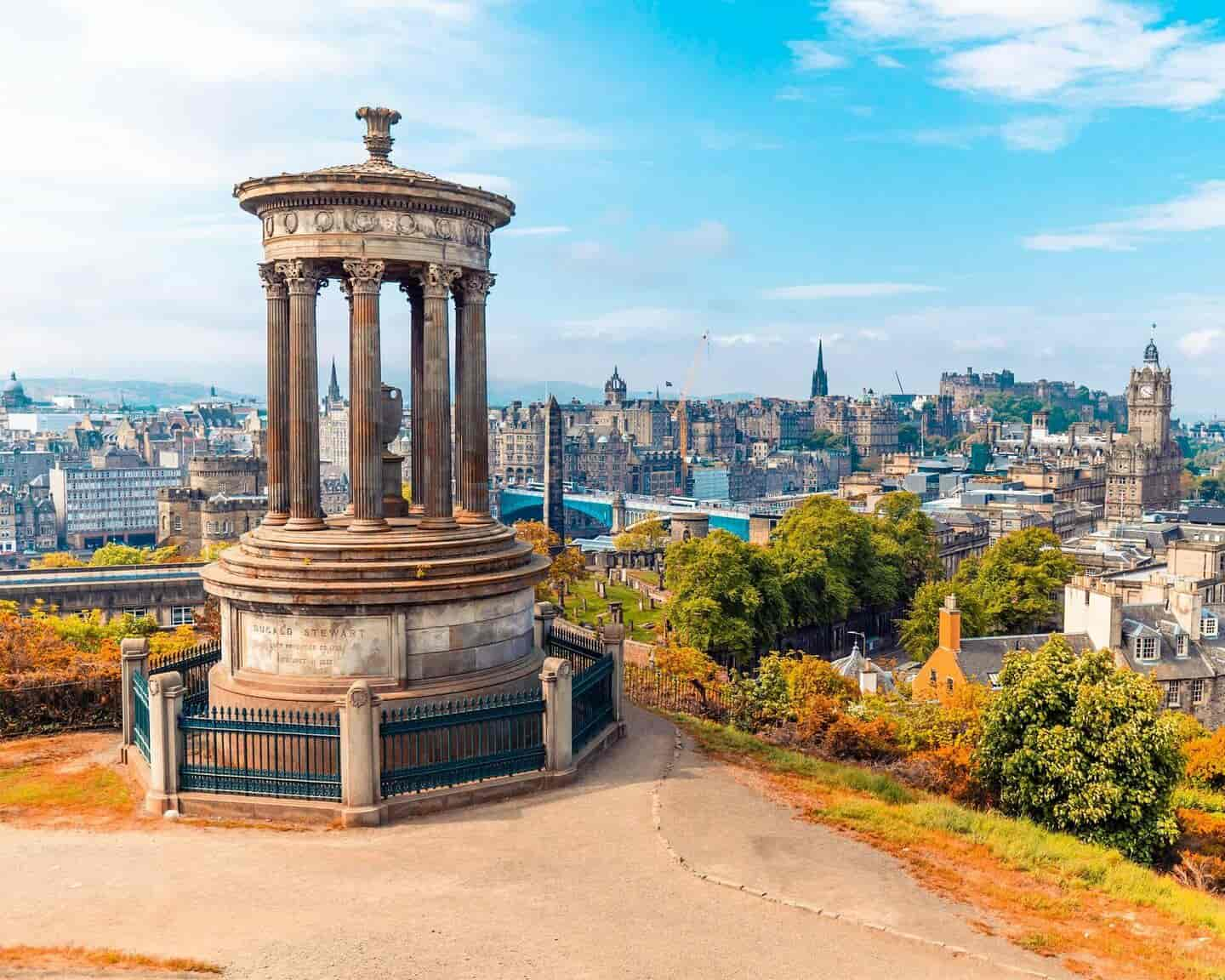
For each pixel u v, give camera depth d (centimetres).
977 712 5147
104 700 4038
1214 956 2291
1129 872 2998
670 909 2311
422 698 3206
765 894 2416
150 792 2931
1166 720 4262
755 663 10769
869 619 13800
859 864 2675
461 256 3462
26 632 5391
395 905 2288
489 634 3425
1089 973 2142
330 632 3203
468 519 3612
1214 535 17475
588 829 2791
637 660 8169
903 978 2050
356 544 3247
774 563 11250
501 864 2534
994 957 2177
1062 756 4047
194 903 2281
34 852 2591
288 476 3494
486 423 3659
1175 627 9319
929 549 15488
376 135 3494
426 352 3428
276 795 2880
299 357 3375
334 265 3434
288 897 2317
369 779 2822
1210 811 5372
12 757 3503
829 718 4716
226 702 3275
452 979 1962
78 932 2117
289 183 3269
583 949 2105
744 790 3238
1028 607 12562
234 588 3256
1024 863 2822
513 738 3145
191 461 17425
